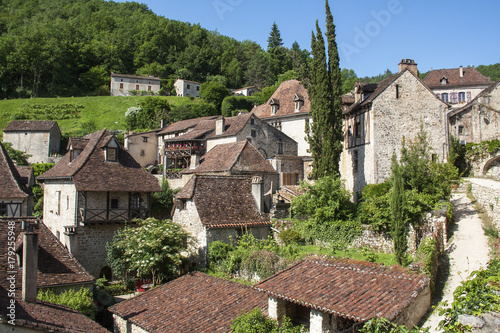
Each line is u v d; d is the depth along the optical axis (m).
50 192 30.70
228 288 17.61
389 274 13.08
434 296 15.21
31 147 58.97
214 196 25.42
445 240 20.38
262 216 26.25
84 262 25.67
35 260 12.86
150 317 16.05
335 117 30.23
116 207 27.55
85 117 80.38
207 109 83.25
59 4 146.00
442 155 30.89
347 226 23.50
